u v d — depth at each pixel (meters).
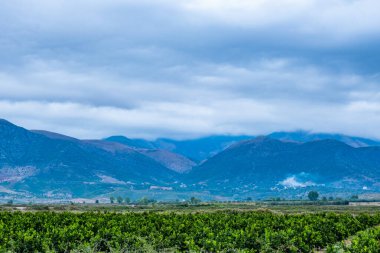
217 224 53.06
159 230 48.50
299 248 44.03
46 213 61.28
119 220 55.72
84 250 37.94
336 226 54.66
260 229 49.66
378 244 39.00
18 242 39.19
